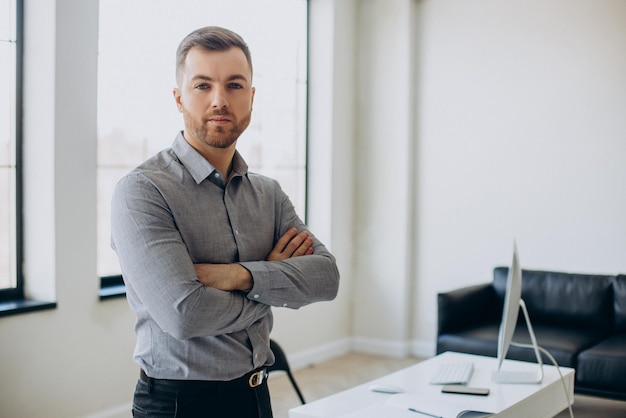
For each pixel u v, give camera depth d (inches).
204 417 67.2
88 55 143.9
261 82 203.6
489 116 210.8
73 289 142.9
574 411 167.3
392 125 221.8
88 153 144.8
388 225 223.5
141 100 164.6
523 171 206.4
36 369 137.0
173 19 171.6
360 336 229.0
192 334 65.4
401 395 107.3
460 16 214.2
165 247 66.2
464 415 104.9
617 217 193.8
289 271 74.0
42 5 138.9
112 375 151.1
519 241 207.8
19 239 143.6
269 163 208.4
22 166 143.7
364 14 225.1
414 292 224.8
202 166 70.7
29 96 142.1
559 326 186.4
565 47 199.3
